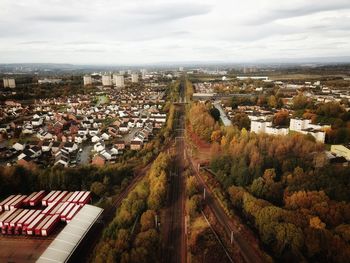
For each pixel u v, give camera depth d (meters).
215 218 124.06
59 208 131.25
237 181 146.50
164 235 115.00
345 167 146.62
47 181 153.38
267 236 105.06
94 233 117.19
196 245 107.75
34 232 115.38
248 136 193.50
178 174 173.38
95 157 190.12
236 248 105.44
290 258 97.31
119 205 138.62
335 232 101.31
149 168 184.00
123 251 95.62
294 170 142.75
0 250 106.69
